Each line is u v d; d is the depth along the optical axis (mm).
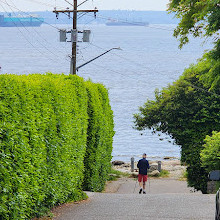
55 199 38375
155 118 94875
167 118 92688
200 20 71812
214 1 59031
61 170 40000
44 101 35938
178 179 94250
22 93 30484
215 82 66875
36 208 34500
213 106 88438
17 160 29188
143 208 39938
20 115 29953
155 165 103562
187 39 76250
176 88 93375
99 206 41469
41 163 34562
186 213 37250
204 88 92062
